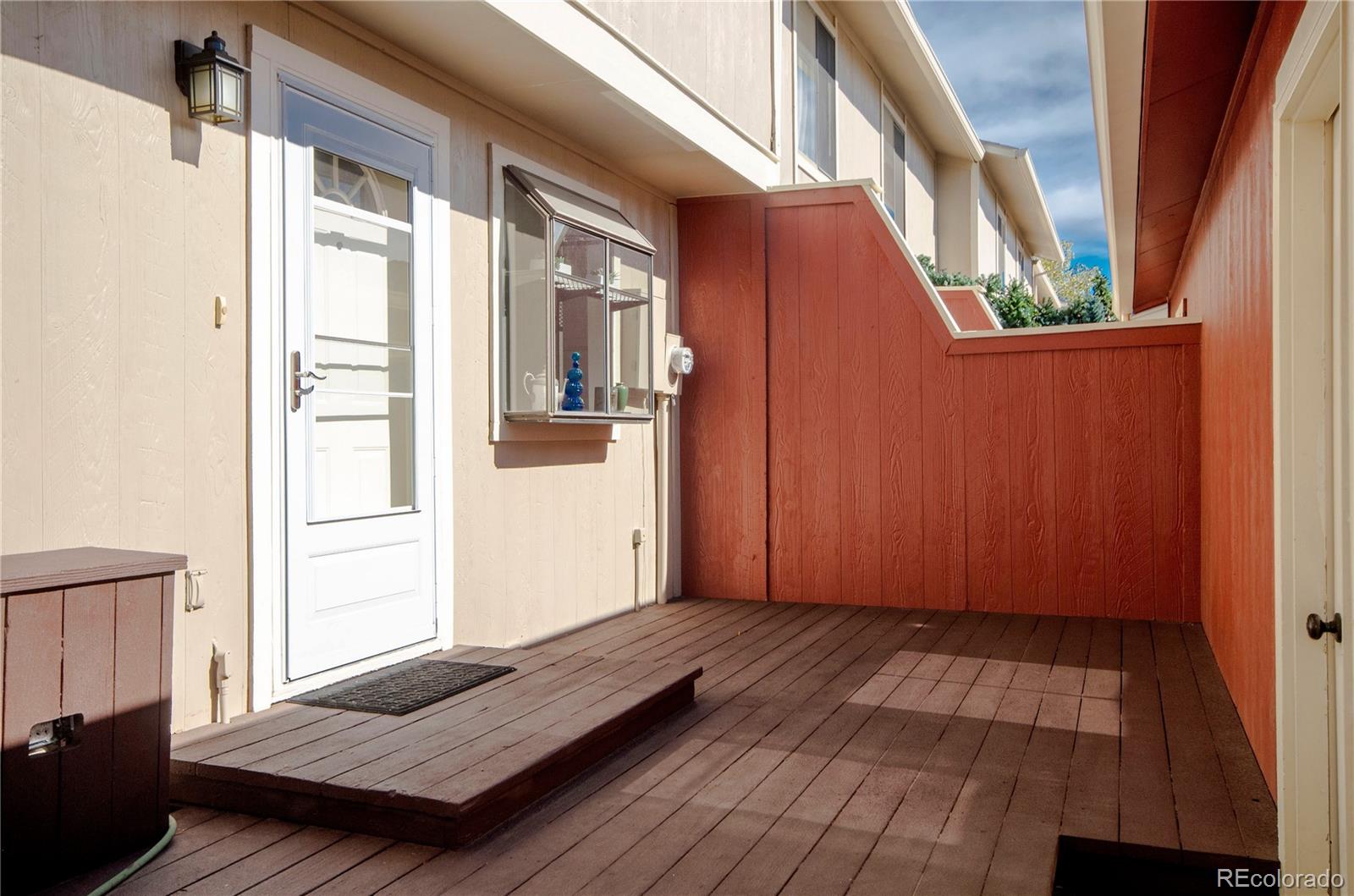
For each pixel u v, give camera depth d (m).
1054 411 6.22
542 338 5.05
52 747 2.48
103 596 2.55
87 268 2.99
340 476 4.03
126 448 3.11
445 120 4.64
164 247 3.24
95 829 2.53
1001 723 3.97
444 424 4.60
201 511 3.38
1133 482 6.05
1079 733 3.83
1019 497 6.31
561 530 5.62
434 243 4.55
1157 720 3.98
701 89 5.96
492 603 5.00
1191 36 3.09
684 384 7.11
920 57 10.73
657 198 6.79
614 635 5.66
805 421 6.84
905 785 3.27
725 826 2.92
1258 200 3.20
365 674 4.07
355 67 4.09
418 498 4.42
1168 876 2.78
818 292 6.80
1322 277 2.59
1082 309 13.02
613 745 3.59
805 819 2.97
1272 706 3.08
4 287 2.77
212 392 3.42
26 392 2.83
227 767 2.95
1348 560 2.10
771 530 6.93
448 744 3.17
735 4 6.50
